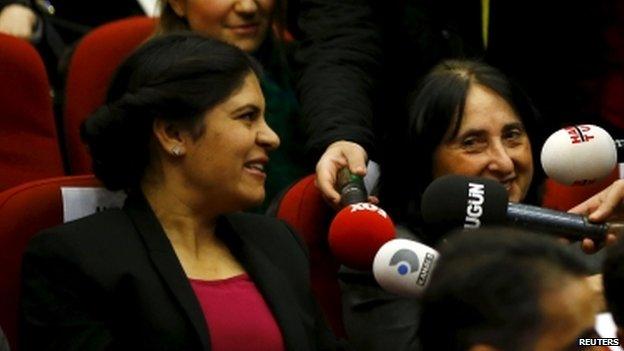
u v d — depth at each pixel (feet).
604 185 21.06
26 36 26.73
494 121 18.90
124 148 17.04
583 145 17.57
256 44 23.40
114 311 15.99
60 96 24.44
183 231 16.98
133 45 23.45
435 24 22.77
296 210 19.93
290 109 22.85
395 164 19.33
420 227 18.95
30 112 21.42
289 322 16.65
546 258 10.55
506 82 19.19
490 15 22.94
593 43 23.30
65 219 18.15
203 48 17.04
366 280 18.76
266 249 17.56
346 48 22.36
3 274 17.83
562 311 10.34
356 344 18.62
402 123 19.29
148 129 16.94
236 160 16.90
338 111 21.40
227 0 23.06
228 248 17.33
